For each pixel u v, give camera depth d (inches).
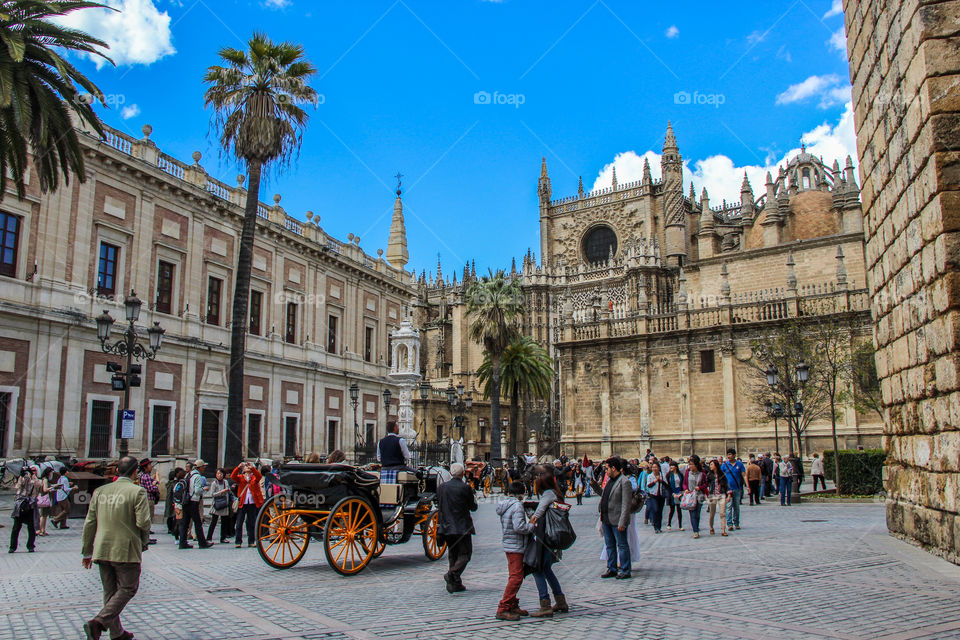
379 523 510.9
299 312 1723.7
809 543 608.1
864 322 1653.5
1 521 856.9
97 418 1190.9
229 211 1498.5
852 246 2005.4
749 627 308.0
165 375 1327.5
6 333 1058.1
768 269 2150.6
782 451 1743.4
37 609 364.5
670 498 798.5
